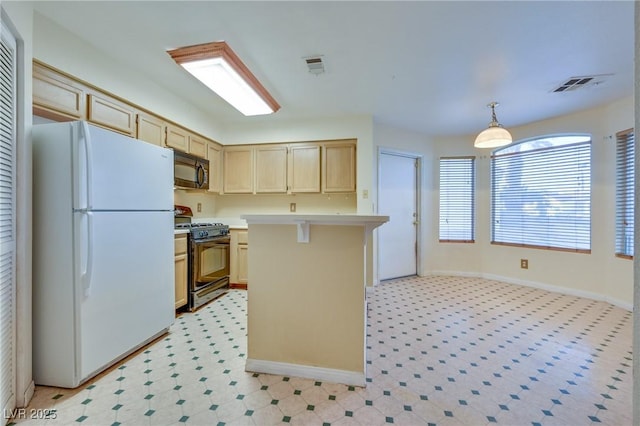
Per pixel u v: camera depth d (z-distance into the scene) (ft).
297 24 6.30
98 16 6.10
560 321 8.97
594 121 11.09
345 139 12.41
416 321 8.98
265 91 9.32
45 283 5.59
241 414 4.89
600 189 10.98
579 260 11.53
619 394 5.43
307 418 4.81
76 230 5.53
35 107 6.08
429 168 15.03
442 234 15.06
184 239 9.68
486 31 6.45
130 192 6.73
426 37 6.70
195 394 5.41
